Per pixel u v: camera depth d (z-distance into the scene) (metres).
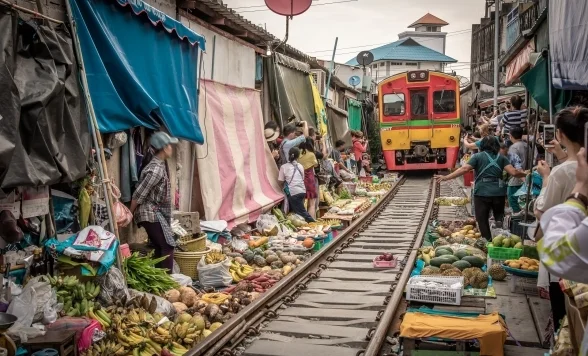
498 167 11.02
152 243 8.54
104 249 6.72
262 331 7.10
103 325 6.26
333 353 6.36
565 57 8.02
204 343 6.16
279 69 16.39
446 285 7.08
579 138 4.09
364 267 10.47
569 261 2.69
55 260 6.61
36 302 5.66
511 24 21.33
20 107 5.75
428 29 79.38
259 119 14.44
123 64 7.96
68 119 6.64
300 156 15.07
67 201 7.16
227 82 13.22
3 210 5.94
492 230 10.91
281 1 14.88
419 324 5.89
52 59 6.43
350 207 16.89
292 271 9.45
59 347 5.30
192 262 9.08
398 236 13.77
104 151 7.93
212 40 12.41
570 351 4.40
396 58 67.56
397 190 24.45
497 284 8.44
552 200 4.92
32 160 6.05
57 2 7.24
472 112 34.28
